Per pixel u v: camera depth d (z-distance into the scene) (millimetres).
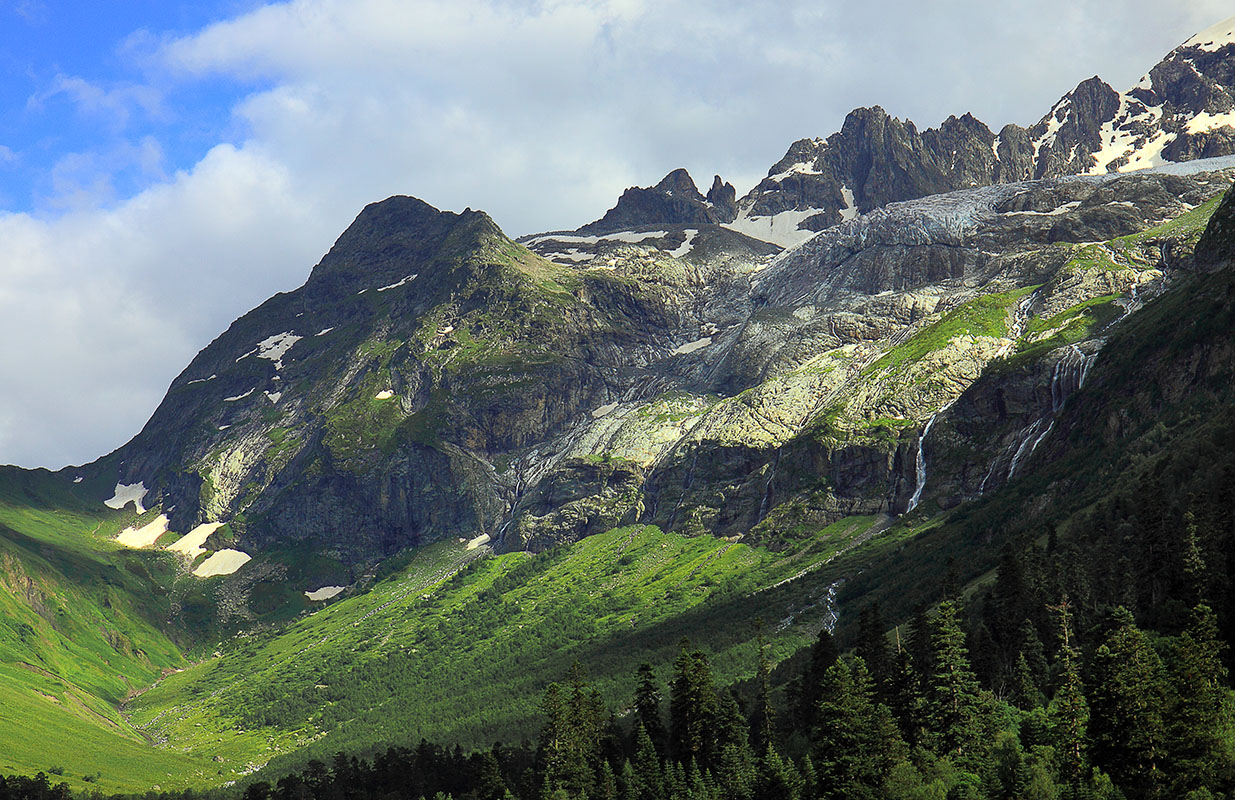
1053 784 131875
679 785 172125
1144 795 127938
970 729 150375
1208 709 128250
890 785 146375
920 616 178500
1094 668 138375
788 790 157750
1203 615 140750
